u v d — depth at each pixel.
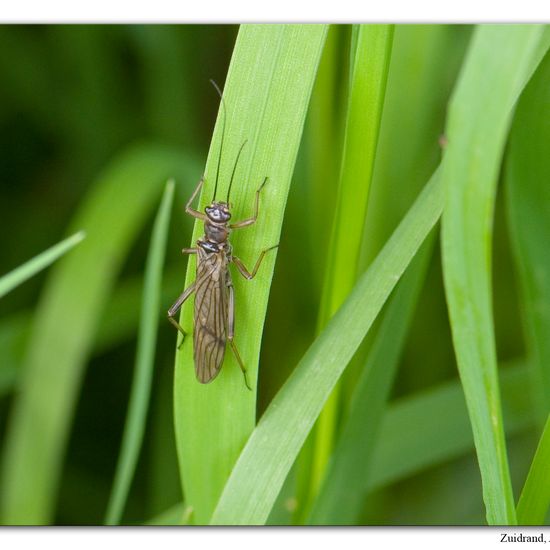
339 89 0.20
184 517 0.19
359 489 0.19
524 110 0.19
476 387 0.17
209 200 0.19
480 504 0.21
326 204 0.21
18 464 0.20
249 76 0.18
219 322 0.18
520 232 0.19
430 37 0.20
